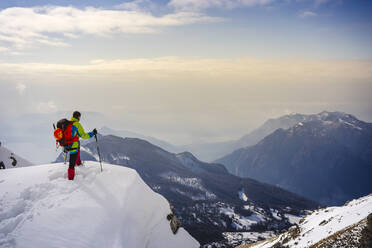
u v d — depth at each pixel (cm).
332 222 3922
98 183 1052
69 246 787
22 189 959
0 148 2114
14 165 2097
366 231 2272
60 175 1059
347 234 2692
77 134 1041
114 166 1196
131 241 907
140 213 1041
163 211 1184
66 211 887
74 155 1041
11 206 876
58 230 821
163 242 1053
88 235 837
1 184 991
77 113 1058
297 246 3922
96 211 922
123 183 1092
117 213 953
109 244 845
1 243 744
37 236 789
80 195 970
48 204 903
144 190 1170
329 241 2814
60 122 1037
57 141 1034
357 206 4069
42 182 1004
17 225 810
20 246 751
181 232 1186
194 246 1181
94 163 1195
